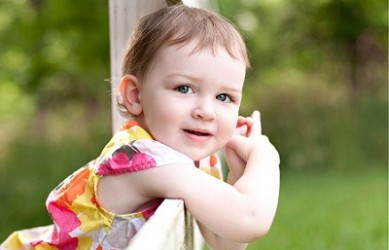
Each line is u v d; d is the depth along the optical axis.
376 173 11.35
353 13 13.09
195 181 2.00
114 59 2.73
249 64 2.33
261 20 13.17
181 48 2.10
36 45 12.79
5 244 2.41
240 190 2.08
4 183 10.51
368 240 6.93
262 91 12.81
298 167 12.21
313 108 12.54
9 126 13.54
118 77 2.54
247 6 13.02
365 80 13.25
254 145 2.32
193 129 2.11
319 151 12.21
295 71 13.38
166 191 2.00
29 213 9.62
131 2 2.70
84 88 13.68
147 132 2.18
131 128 2.13
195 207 1.99
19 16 12.73
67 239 2.12
